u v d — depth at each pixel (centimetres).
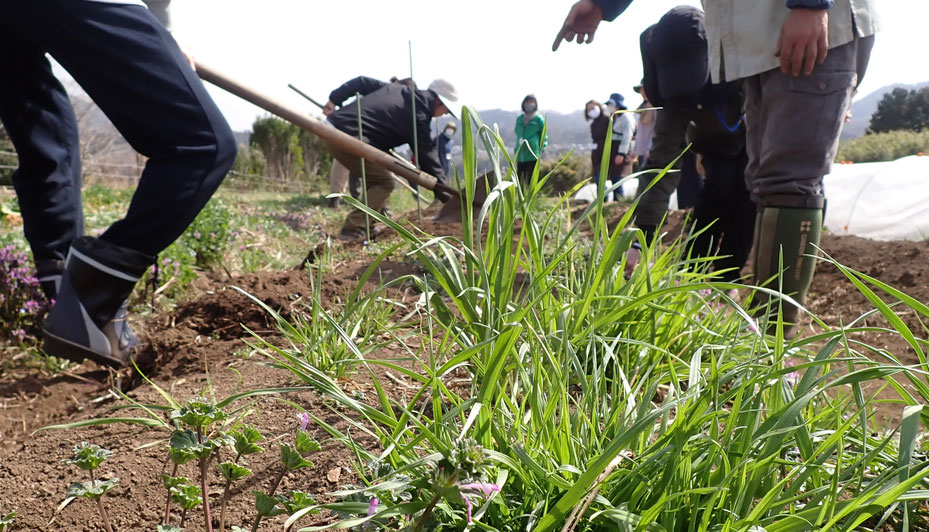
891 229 721
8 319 315
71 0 190
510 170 152
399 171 399
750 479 103
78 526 140
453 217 408
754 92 247
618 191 1091
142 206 213
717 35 243
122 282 219
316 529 96
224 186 2042
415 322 224
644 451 107
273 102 322
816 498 102
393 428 118
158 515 139
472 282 156
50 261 270
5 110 249
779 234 229
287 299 285
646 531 96
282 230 728
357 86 585
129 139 215
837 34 217
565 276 200
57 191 265
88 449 108
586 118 1166
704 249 350
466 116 156
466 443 87
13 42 231
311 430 158
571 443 112
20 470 161
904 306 362
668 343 183
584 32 280
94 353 224
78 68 200
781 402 115
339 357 179
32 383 262
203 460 108
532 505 107
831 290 434
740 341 186
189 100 208
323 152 3008
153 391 202
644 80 317
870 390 231
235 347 245
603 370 141
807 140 222
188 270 418
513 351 130
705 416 101
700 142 320
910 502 118
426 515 93
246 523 133
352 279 323
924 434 131
